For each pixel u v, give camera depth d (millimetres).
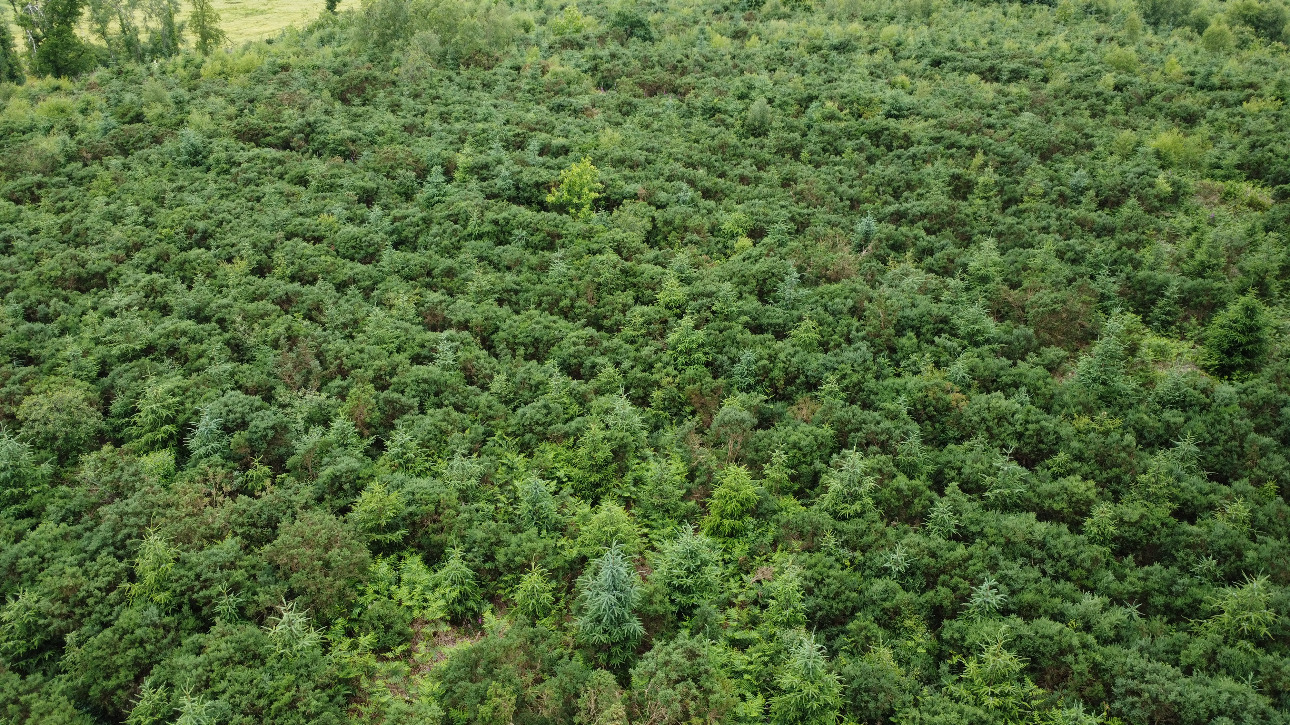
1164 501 17344
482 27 47375
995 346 22984
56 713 12570
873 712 13234
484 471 18438
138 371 21297
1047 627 14242
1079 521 17484
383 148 34719
